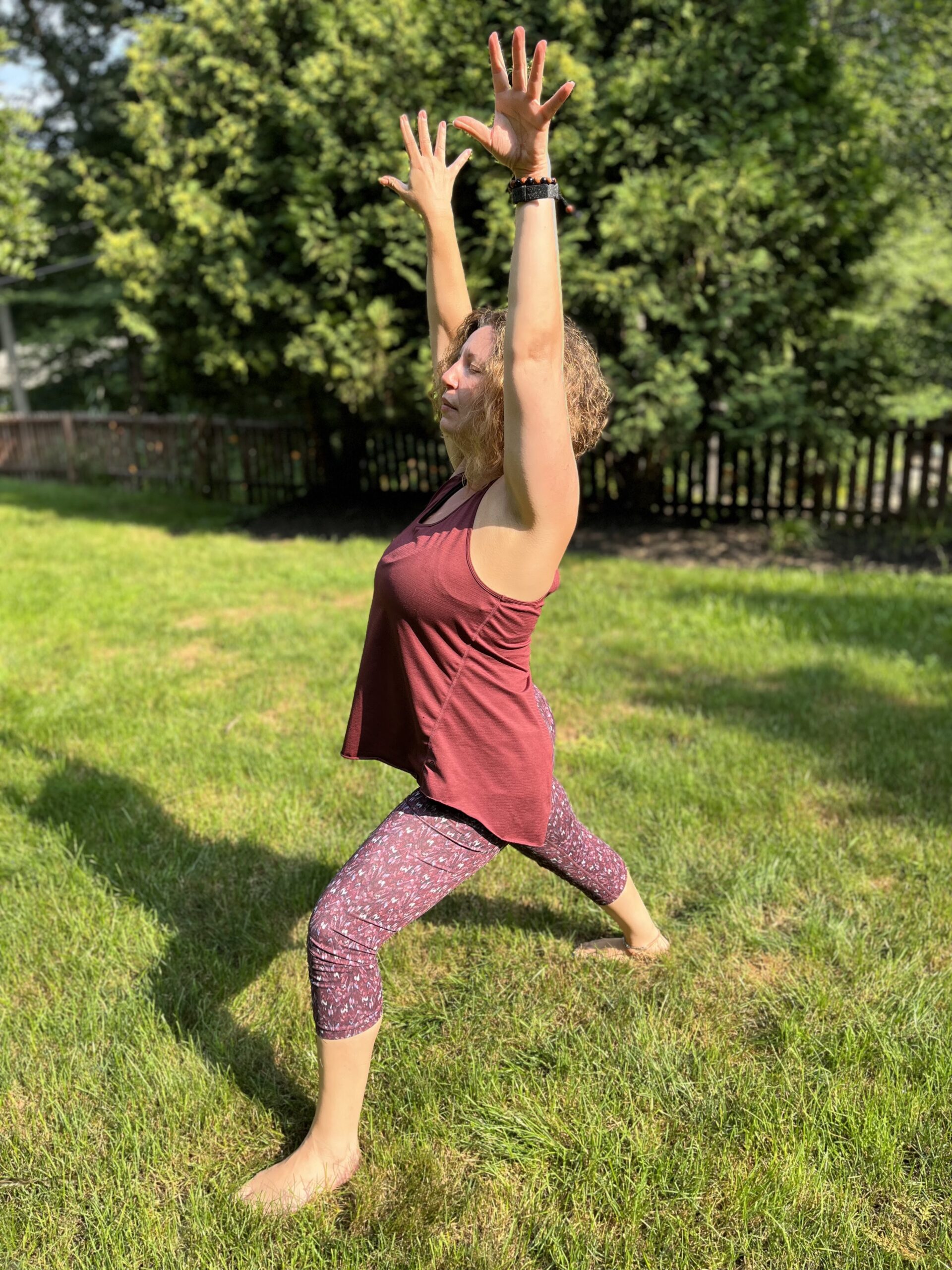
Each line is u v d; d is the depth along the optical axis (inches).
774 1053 91.2
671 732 167.5
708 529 359.9
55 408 1050.1
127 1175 78.5
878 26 490.3
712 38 300.4
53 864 125.6
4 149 350.6
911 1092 85.0
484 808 74.8
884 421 342.6
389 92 306.8
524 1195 77.2
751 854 126.3
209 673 202.5
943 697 182.5
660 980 102.0
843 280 340.2
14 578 296.7
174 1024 97.0
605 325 319.3
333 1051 74.6
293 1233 73.6
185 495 525.7
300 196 325.1
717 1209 75.3
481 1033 95.1
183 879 123.4
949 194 486.0
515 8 307.1
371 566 311.6
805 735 164.6
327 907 73.1
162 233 372.8
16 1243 73.2
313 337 330.3
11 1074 90.2
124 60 799.7
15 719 176.1
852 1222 72.9
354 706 81.7
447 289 91.5
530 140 62.6
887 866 123.6
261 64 340.8
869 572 291.7
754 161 289.6
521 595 70.4
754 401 307.4
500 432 71.2
